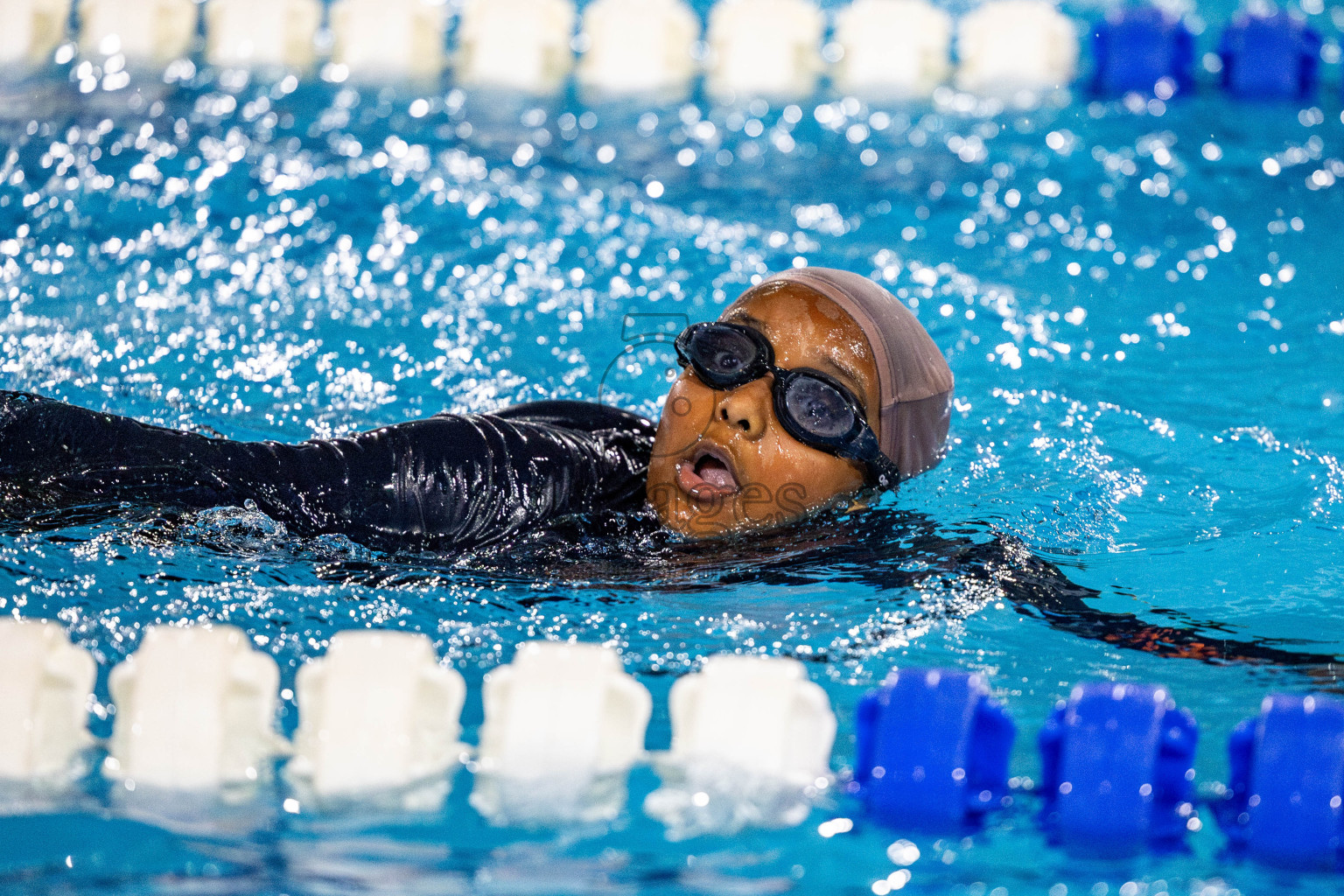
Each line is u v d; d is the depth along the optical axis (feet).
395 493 26.58
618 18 66.28
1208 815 19.44
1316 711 18.92
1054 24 68.49
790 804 19.30
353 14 64.80
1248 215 52.08
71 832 18.40
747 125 61.16
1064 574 27.55
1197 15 79.10
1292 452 34.63
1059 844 18.63
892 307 29.22
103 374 36.06
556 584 25.91
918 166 56.80
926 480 30.55
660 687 22.90
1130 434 35.50
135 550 25.14
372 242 46.34
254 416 34.50
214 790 19.29
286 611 24.26
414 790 19.26
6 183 47.67
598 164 55.21
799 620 25.02
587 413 31.24
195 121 55.11
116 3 61.98
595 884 17.76
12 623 19.92
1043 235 50.31
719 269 46.26
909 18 67.87
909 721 19.26
